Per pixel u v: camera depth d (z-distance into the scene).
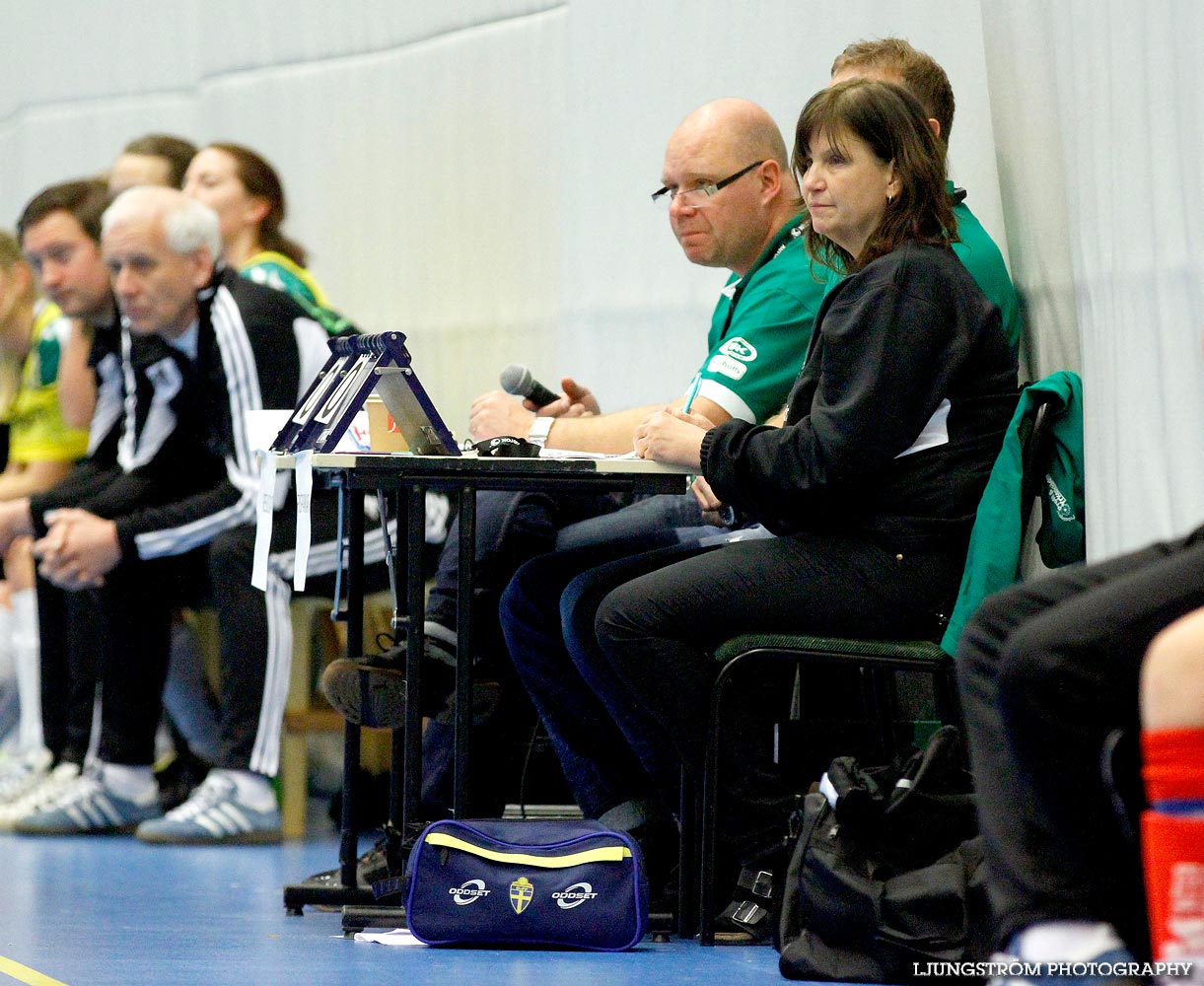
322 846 15.97
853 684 11.70
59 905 11.58
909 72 11.32
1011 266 12.52
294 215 21.70
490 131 19.33
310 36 21.45
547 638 11.05
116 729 17.09
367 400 10.14
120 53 24.66
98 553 16.19
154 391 16.91
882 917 7.98
